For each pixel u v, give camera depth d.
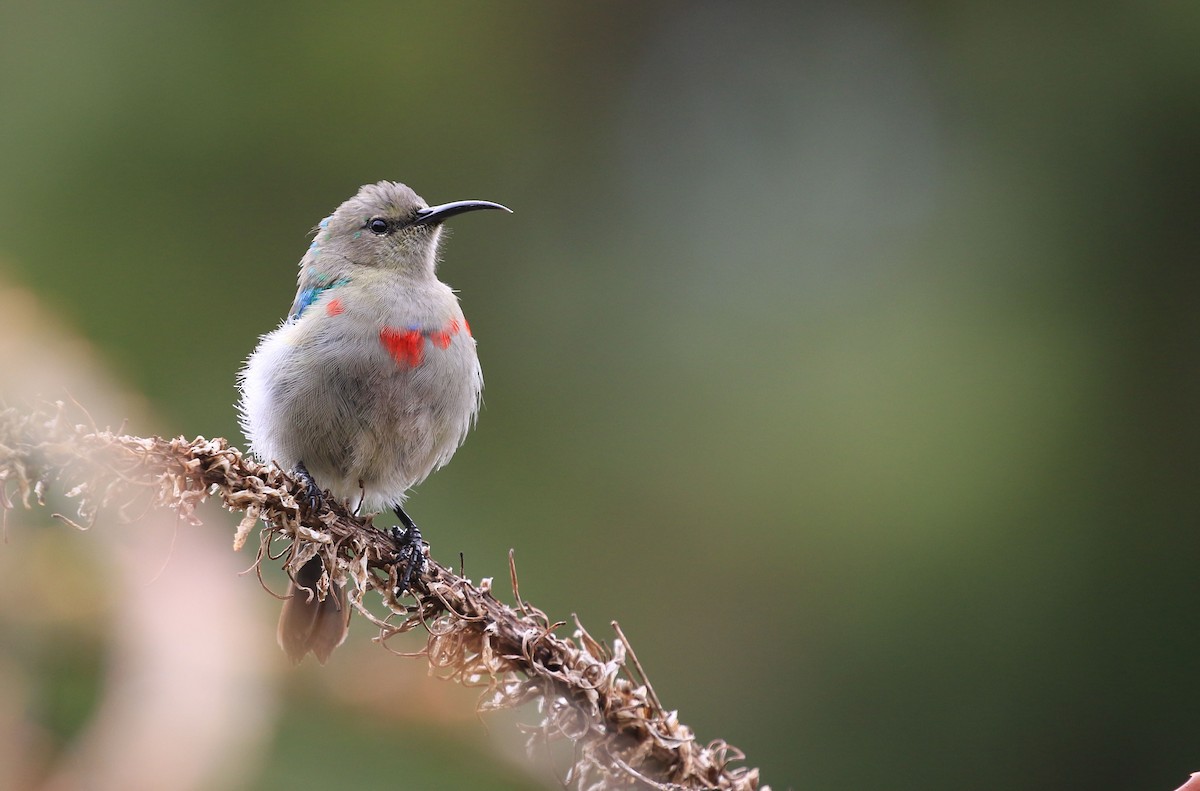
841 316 14.91
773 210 15.97
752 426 14.31
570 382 14.73
